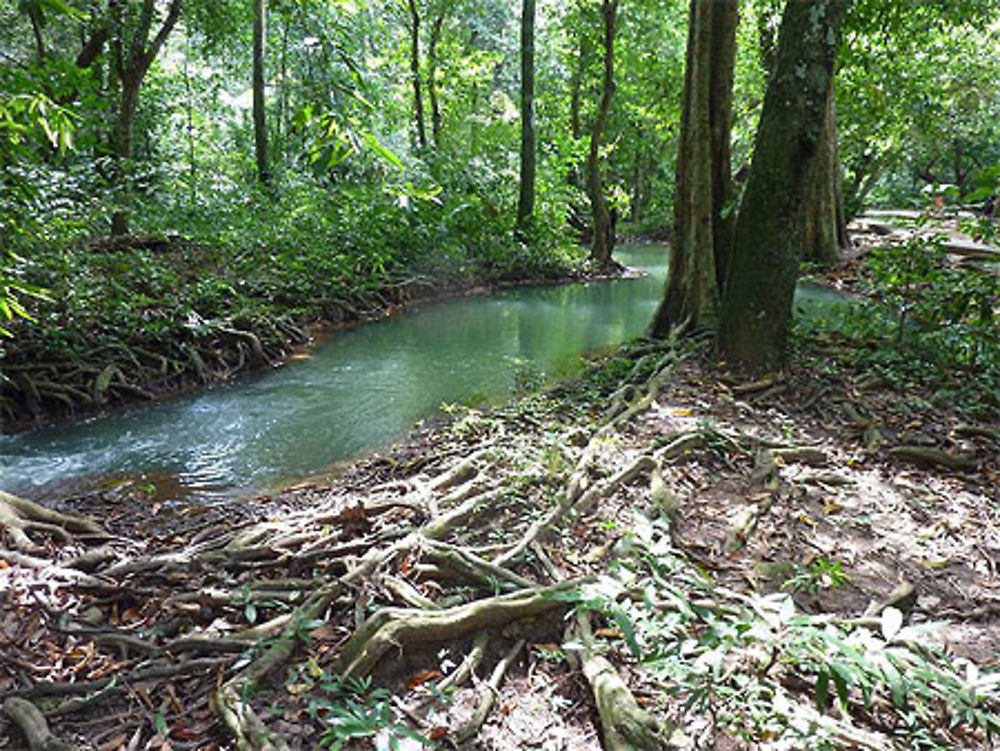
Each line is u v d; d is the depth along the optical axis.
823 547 3.65
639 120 26.53
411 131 18.80
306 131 2.87
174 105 18.92
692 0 8.18
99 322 7.37
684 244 8.48
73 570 3.28
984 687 2.16
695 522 3.92
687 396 6.04
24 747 2.35
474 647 2.77
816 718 2.18
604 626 2.89
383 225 13.21
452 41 19.22
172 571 3.35
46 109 3.05
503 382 7.55
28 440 5.90
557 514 3.71
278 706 2.49
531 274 15.91
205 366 7.72
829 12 5.74
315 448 5.70
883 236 16.50
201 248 11.56
